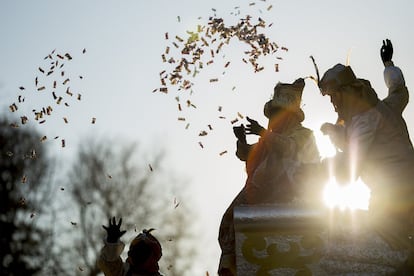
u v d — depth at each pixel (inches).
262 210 363.9
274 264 359.3
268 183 399.9
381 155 358.3
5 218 1407.5
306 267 357.7
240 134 416.2
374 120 359.9
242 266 360.8
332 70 367.9
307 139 403.5
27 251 1401.3
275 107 410.0
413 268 348.2
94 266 1396.4
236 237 362.6
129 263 428.5
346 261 354.6
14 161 1414.9
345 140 363.9
